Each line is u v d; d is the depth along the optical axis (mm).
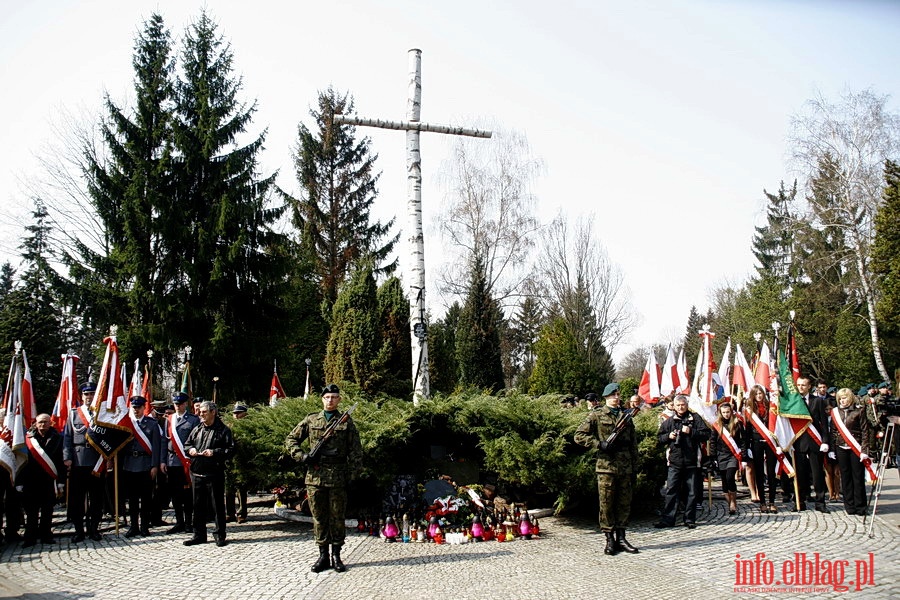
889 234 31344
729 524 10250
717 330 49875
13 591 7336
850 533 9219
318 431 8180
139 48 25422
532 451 9664
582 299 38844
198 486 9547
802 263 33562
